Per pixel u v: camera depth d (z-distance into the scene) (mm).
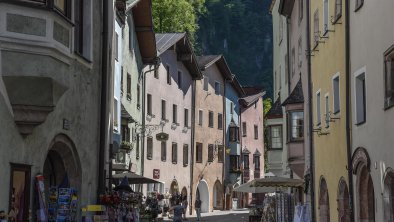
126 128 39719
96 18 20219
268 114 44219
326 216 28031
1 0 14555
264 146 87438
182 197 49469
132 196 26109
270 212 36375
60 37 15766
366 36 20484
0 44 14578
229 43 157000
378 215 19219
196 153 66188
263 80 156625
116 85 36781
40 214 15625
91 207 18688
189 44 60094
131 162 43594
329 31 25781
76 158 18469
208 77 69375
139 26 47219
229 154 75062
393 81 18219
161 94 56375
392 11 17688
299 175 34375
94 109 20016
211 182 69312
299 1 34656
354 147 22000
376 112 19328
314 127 29562
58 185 18531
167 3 70375
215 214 61969
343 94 23562
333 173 25438
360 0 21172
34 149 15711
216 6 156500
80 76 18500
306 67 31891
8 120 14742
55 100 15664
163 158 56750
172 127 59219
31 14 14938
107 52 20891
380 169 18875
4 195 14367
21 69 14773
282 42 43375
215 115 71188
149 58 50406
